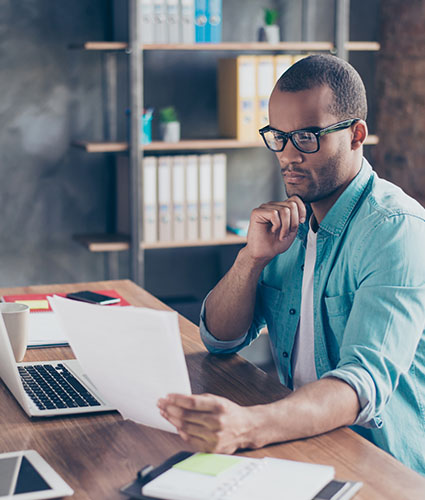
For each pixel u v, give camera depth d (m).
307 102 1.44
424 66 3.83
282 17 4.00
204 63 3.91
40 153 3.74
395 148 4.09
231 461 1.10
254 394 1.45
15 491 1.04
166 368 1.13
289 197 1.56
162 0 3.45
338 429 1.27
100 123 3.80
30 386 1.48
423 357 1.50
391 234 1.41
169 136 3.58
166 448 1.21
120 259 3.98
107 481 1.10
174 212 3.62
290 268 1.67
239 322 1.64
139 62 3.39
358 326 1.36
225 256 4.11
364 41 4.15
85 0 3.68
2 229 3.75
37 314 1.98
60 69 3.70
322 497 1.01
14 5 3.59
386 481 1.09
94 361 1.25
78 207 3.85
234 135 3.69
